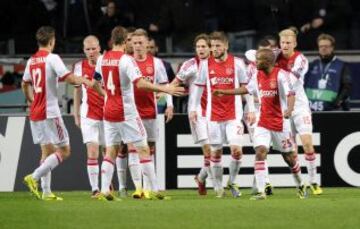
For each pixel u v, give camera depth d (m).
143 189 39.00
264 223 28.56
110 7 51.56
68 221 29.17
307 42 52.81
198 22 53.28
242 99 44.19
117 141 36.44
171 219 29.62
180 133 44.44
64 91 47.94
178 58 51.66
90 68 40.31
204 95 40.91
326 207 33.00
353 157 44.59
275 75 36.06
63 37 52.12
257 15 53.56
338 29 53.38
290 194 40.50
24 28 52.00
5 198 38.94
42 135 37.62
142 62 40.06
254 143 36.47
